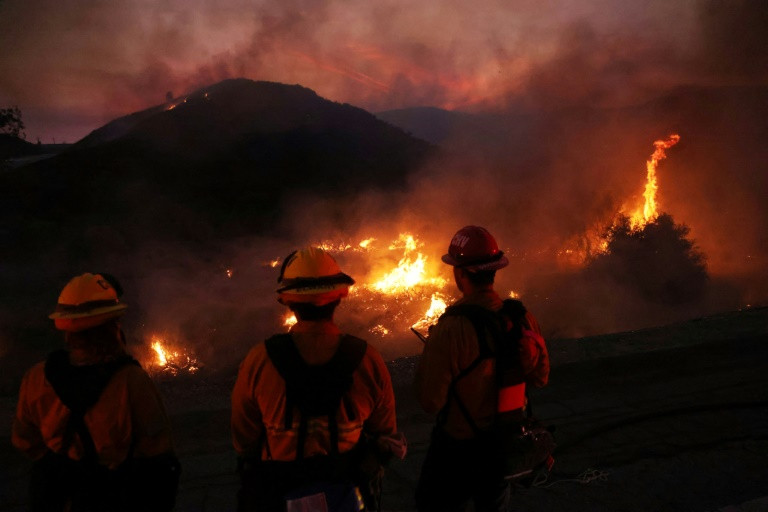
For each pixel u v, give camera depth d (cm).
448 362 258
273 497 210
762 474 437
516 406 268
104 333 219
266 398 210
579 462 448
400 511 382
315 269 220
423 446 468
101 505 213
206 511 372
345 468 212
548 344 681
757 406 545
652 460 452
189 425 479
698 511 390
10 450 426
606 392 574
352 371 213
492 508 276
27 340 1570
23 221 3078
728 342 678
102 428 210
